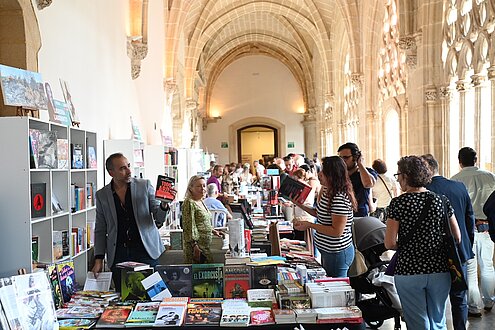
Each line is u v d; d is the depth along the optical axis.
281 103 33.09
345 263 5.00
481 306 6.66
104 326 3.63
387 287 5.33
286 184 5.42
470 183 6.36
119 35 9.83
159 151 10.87
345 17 16.86
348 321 3.63
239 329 3.60
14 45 5.26
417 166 4.21
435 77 10.38
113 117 9.20
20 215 4.31
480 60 8.56
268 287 4.19
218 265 4.23
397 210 4.21
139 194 5.04
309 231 7.09
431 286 4.18
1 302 3.05
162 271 4.21
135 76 10.98
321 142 27.39
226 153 33.34
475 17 8.70
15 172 4.31
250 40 30.38
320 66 26.94
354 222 5.55
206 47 28.22
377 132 15.78
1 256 4.31
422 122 10.54
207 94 33.00
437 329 4.23
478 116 8.62
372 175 6.75
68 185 5.28
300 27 27.30
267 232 6.53
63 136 5.46
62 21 6.50
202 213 5.60
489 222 5.34
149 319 3.66
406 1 10.95
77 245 5.57
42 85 4.79
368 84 16.02
